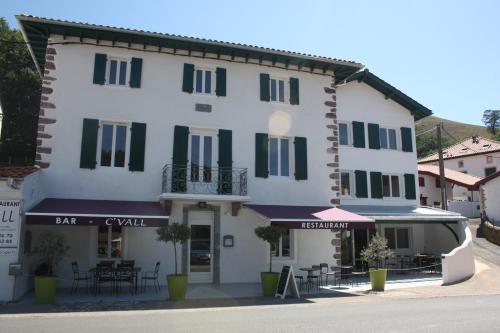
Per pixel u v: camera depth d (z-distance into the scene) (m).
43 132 16.25
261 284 17.06
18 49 35.84
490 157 46.91
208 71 19.00
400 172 25.62
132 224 14.50
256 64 19.48
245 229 18.05
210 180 17.94
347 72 21.09
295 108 19.84
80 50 17.12
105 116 17.02
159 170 17.31
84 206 15.12
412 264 24.50
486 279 19.11
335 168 20.05
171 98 17.94
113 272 15.14
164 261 16.83
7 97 34.53
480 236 29.95
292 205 19.00
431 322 9.88
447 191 42.12
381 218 20.89
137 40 17.55
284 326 9.37
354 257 23.70
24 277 14.29
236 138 18.61
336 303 13.62
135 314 11.13
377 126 25.41
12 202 13.28
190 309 12.18
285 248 18.86
